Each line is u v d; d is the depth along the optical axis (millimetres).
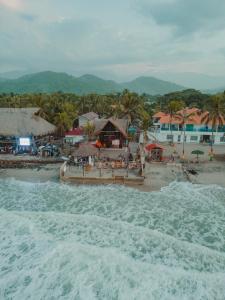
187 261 19656
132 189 35969
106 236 22719
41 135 56469
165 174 42812
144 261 19531
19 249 20516
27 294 16188
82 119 78875
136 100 73875
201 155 57250
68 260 18781
